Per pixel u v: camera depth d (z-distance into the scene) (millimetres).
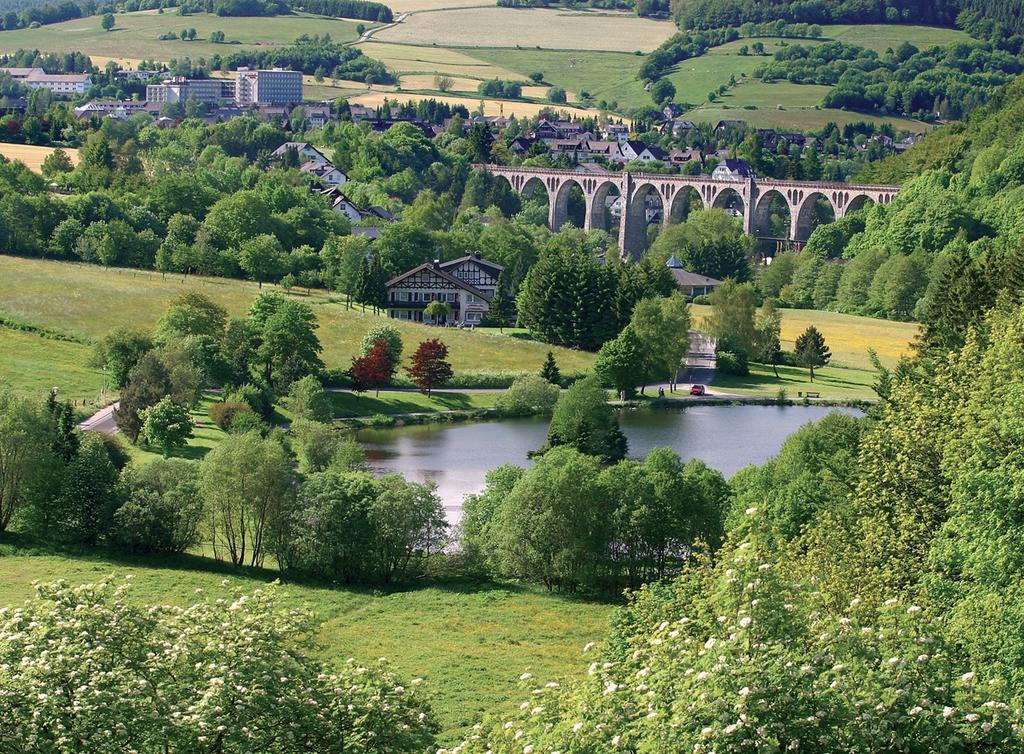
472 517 114062
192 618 47875
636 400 190375
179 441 140250
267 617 48406
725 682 37938
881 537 65500
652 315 199625
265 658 46500
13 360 175750
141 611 47656
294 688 46031
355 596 100875
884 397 95250
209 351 169750
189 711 43500
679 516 103500
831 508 82938
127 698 42781
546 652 87562
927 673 39438
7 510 111062
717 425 174000
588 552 102875
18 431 110125
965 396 71125
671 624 43344
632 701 40031
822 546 63781
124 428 146250
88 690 42812
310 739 45625
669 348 198375
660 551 103500
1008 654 47438
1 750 41281
